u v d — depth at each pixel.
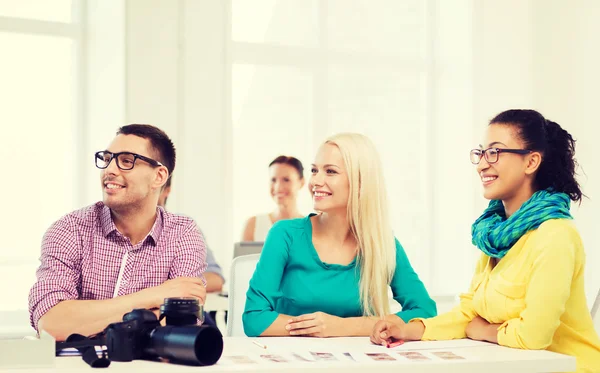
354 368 1.57
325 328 2.12
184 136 4.96
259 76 5.35
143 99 4.81
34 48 4.84
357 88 5.61
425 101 5.79
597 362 1.99
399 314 2.34
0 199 4.76
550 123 2.14
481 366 1.66
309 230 2.38
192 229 2.38
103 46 4.89
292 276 2.35
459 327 2.10
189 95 4.98
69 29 4.89
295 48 5.43
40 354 1.48
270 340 2.01
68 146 4.91
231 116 5.25
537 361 1.71
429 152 5.79
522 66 5.50
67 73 4.91
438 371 1.63
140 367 1.49
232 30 5.29
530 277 1.96
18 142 4.81
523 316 1.90
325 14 5.52
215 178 5.03
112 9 4.86
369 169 2.33
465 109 5.62
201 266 2.36
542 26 5.40
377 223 2.34
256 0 5.34
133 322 1.58
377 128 5.67
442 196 5.75
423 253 5.78
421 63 5.77
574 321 2.02
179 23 4.93
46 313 2.08
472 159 2.21
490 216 2.21
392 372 1.60
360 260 2.34
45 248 2.21
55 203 4.88
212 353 1.53
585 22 5.07
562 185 2.10
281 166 5.11
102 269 2.23
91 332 2.05
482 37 5.56
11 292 4.75
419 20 5.79
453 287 5.67
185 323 1.60
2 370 1.45
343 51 5.57
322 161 2.34
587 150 4.98
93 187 4.92
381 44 5.68
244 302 2.46
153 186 2.24
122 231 2.28
